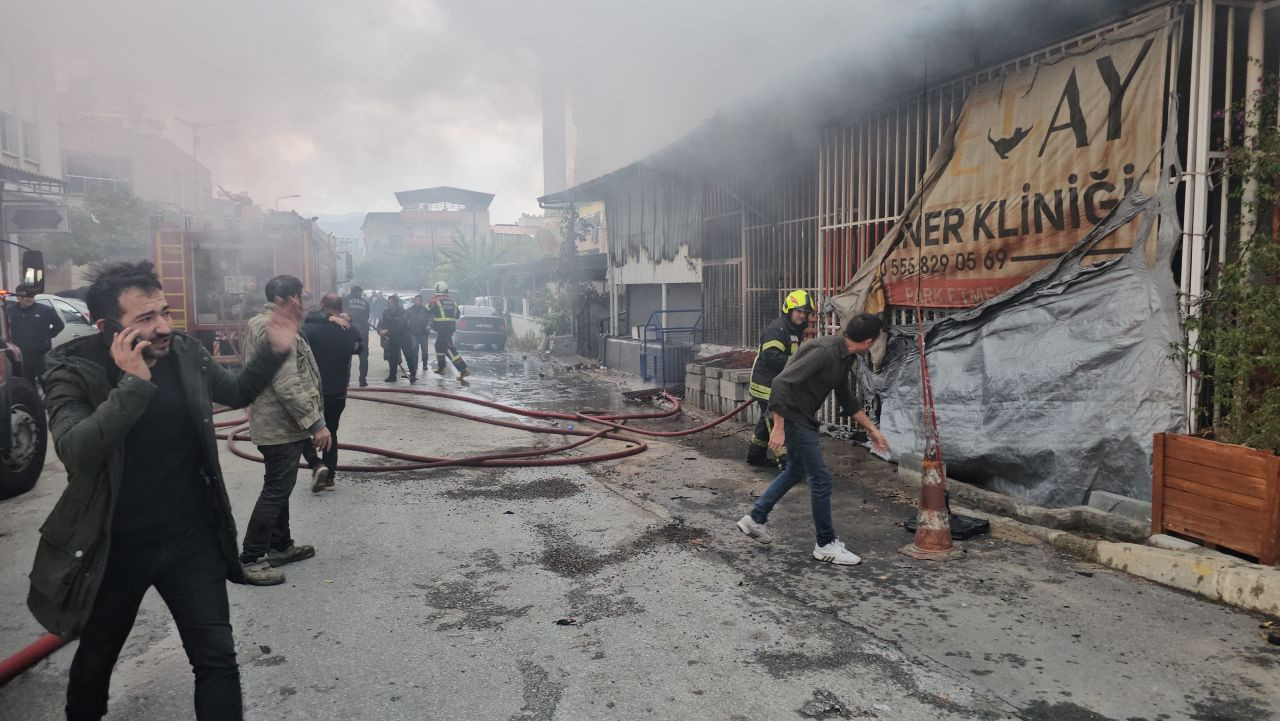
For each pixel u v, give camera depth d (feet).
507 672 10.75
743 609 12.78
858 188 26.16
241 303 44.80
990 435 18.80
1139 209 16.49
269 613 12.84
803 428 14.99
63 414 7.28
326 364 19.89
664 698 10.00
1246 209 15.93
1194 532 13.92
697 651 11.30
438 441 27.94
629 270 52.01
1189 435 15.52
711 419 31.96
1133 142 16.79
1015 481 18.44
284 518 15.01
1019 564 14.69
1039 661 10.80
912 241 23.08
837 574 14.35
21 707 9.98
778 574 14.39
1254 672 10.35
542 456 25.11
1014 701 9.77
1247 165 15.44
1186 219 16.06
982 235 20.63
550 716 9.61
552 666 10.91
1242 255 15.26
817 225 30.09
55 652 11.43
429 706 9.88
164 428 7.87
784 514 18.26
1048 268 18.30
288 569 14.88
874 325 14.89
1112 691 9.95
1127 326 16.35
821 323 27.55
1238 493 13.10
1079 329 17.29
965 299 21.22
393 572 14.71
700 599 13.24
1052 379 17.48
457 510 18.89
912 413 21.86
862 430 25.89
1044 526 16.60
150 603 13.29
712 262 39.75
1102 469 16.61
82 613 7.36
